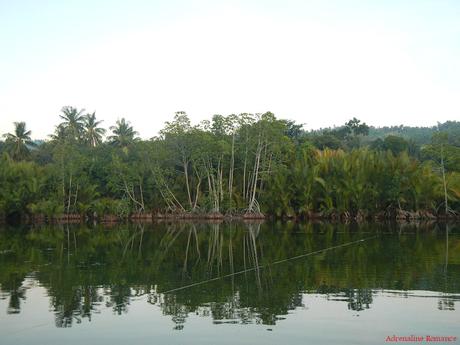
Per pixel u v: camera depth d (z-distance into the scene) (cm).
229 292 1554
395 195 5212
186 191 6312
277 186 5728
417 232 3744
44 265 2164
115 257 2428
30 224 5378
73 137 6756
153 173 5831
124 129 8088
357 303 1386
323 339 1080
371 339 1080
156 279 1800
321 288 1595
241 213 5931
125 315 1296
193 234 3834
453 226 4466
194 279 1794
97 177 6250
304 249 2672
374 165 5431
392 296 1463
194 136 5681
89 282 1752
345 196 5375
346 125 11075
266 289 1593
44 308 1378
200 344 1061
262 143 5806
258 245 2934
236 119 5781
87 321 1248
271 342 1066
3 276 1884
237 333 1128
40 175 5806
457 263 2062
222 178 6288
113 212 5822
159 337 1112
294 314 1279
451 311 1291
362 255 2366
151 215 6072
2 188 5519
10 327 1206
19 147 7362
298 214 5853
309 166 5884
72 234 3919
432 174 5297
